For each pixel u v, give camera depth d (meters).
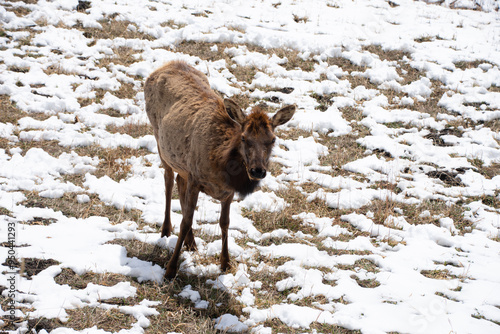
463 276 8.84
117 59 16.58
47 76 14.80
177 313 7.28
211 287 8.01
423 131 14.59
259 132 7.30
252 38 18.95
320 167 12.68
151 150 12.49
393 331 7.27
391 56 18.86
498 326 7.49
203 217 10.15
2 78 14.12
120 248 8.62
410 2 25.72
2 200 9.36
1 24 17.05
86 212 9.59
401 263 9.18
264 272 8.55
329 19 21.89
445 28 22.05
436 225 10.77
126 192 10.59
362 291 8.23
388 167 12.82
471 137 14.46
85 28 18.16
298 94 15.98
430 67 18.12
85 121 13.13
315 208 10.97
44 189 10.09
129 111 14.11
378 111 15.38
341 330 7.28
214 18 20.52
